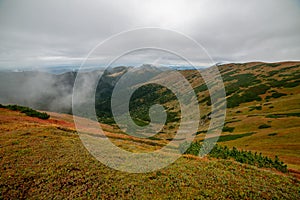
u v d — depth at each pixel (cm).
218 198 1478
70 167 1748
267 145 5288
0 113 4281
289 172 2586
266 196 1566
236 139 6512
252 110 9638
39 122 4062
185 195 1480
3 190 1420
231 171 2038
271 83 13600
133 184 1580
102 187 1519
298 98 9644
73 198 1391
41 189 1465
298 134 5456
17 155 1923
